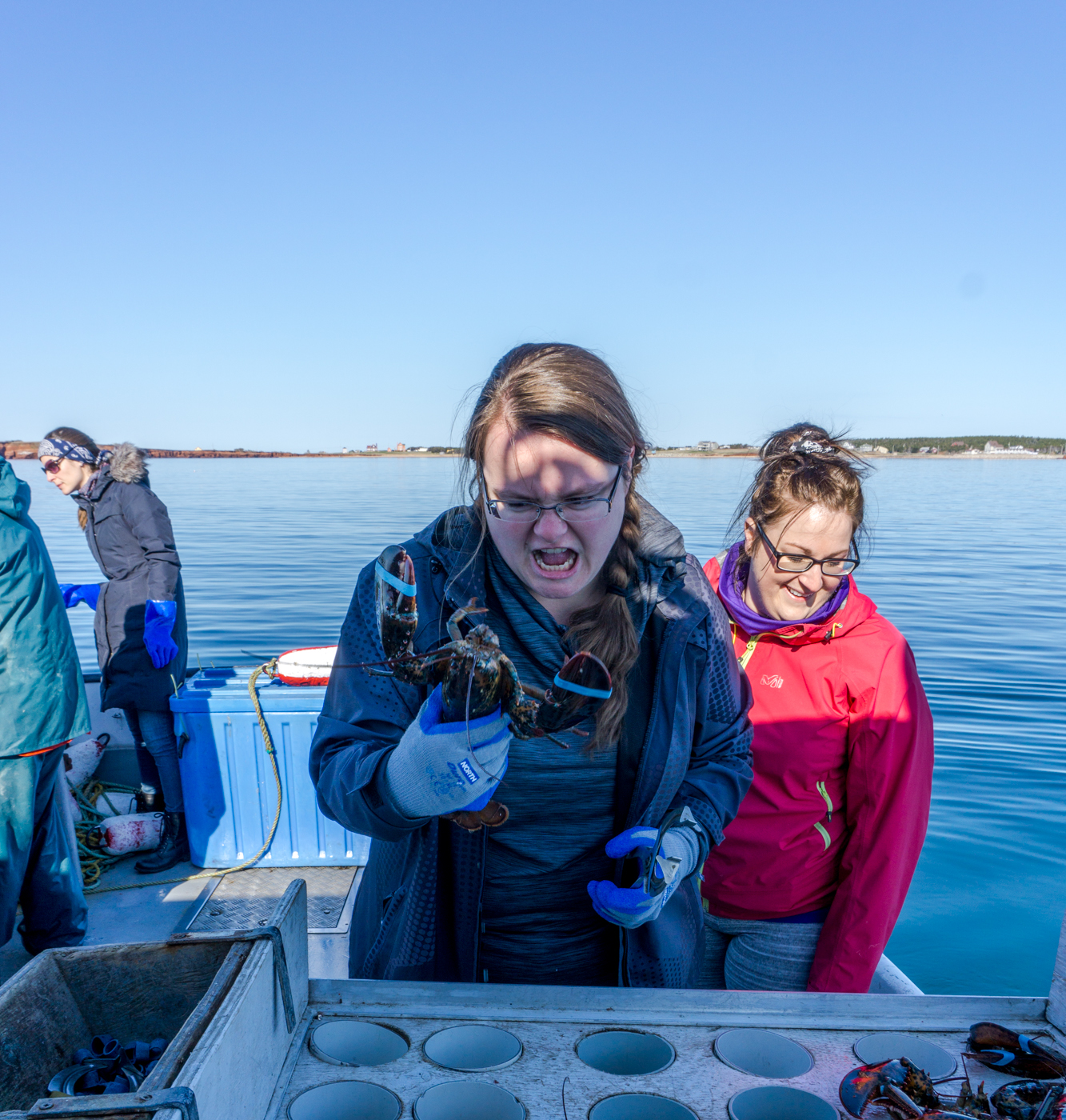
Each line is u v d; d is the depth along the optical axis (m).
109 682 3.94
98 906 3.58
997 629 11.77
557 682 1.03
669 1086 1.07
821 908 2.08
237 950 1.07
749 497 2.15
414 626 1.11
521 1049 1.15
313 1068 1.10
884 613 12.95
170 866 3.91
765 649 2.05
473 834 1.40
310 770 1.43
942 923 4.43
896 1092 1.02
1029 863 5.09
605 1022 1.21
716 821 1.50
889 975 2.25
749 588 2.15
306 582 15.75
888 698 1.93
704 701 1.55
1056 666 9.64
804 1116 1.02
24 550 2.85
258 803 3.81
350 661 1.43
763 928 2.07
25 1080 1.06
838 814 2.04
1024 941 4.27
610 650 1.30
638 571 1.43
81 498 4.10
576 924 1.49
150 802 4.26
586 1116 1.01
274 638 11.19
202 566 17.83
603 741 1.33
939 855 5.17
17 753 2.83
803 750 1.99
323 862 3.85
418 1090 1.06
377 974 1.51
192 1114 0.79
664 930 1.49
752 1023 1.22
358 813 1.23
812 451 2.04
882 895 1.91
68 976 1.15
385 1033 1.18
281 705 3.72
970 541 24.33
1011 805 5.90
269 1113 1.02
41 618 2.88
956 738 7.25
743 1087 1.07
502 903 1.46
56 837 3.15
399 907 1.48
